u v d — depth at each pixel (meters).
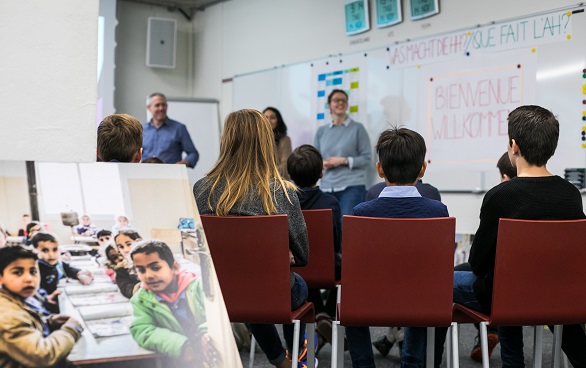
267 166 2.34
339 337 2.33
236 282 2.22
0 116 1.28
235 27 8.22
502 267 2.12
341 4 6.68
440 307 2.12
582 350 2.35
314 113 6.98
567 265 2.12
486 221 2.27
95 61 1.36
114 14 8.16
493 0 5.35
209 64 8.66
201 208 2.34
